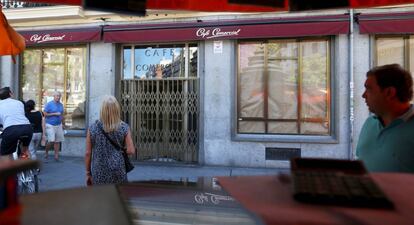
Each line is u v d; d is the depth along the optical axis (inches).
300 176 44.3
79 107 428.1
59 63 433.4
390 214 35.0
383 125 95.7
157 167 370.0
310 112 372.8
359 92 350.9
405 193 41.1
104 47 406.9
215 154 380.8
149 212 83.5
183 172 344.5
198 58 391.2
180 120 394.6
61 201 41.9
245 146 374.9
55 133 394.3
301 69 373.7
